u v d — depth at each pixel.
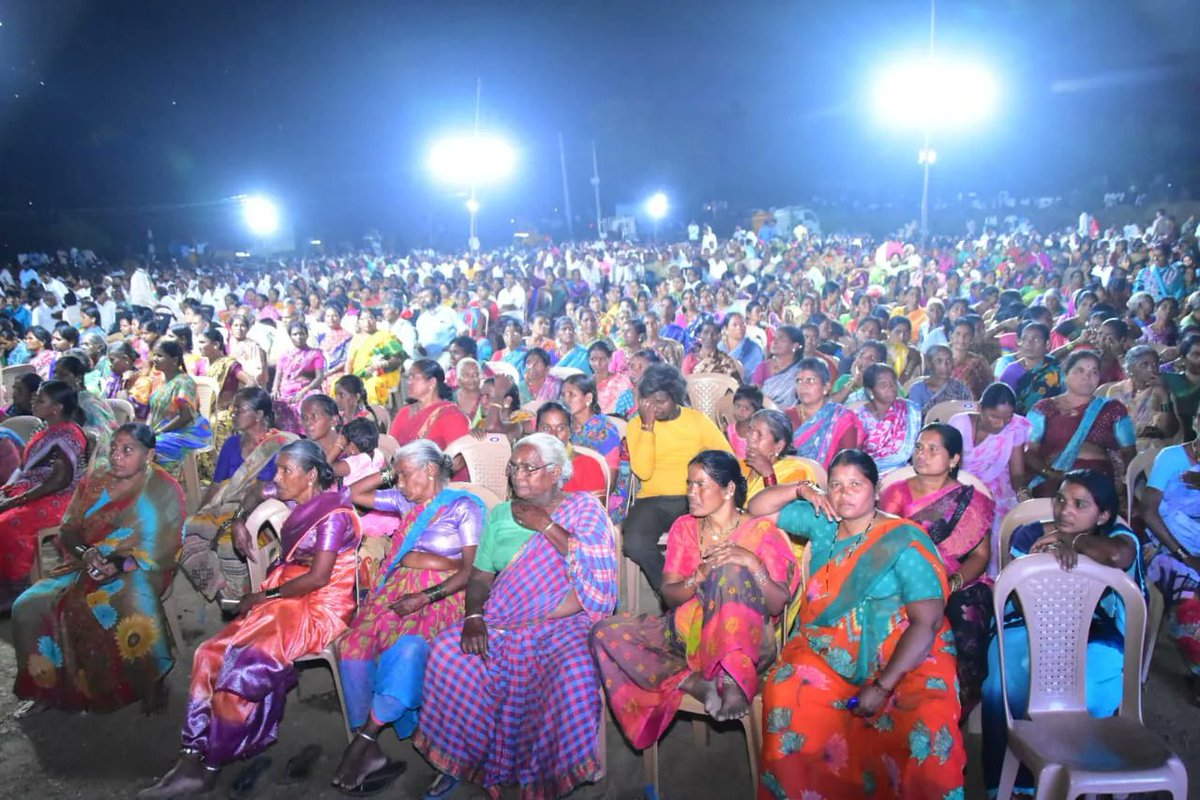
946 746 2.78
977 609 3.40
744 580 3.10
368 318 9.02
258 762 3.69
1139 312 8.66
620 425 5.92
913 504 3.55
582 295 16.50
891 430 4.86
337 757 3.71
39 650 4.07
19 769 3.69
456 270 22.84
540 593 3.46
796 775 2.91
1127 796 3.06
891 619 2.99
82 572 4.11
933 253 20.06
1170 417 5.38
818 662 3.04
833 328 8.53
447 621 3.62
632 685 3.23
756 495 3.43
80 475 5.15
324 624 3.69
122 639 4.02
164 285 20.05
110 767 3.70
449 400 5.77
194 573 4.78
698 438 4.80
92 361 8.52
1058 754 2.74
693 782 3.49
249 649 3.52
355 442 4.76
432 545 3.73
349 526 3.78
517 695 3.36
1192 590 3.87
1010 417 4.28
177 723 4.02
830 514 3.16
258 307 14.06
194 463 6.64
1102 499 3.04
